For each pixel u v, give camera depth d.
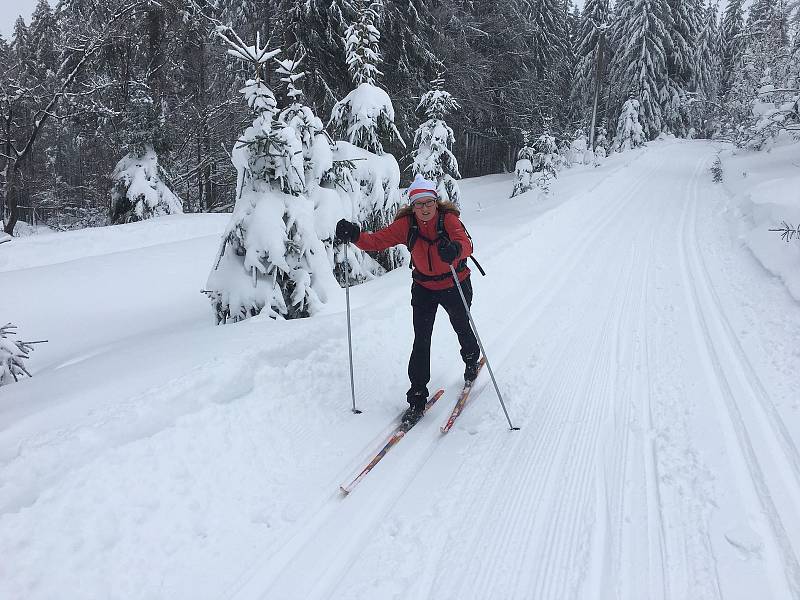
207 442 2.86
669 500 2.58
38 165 26.02
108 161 20.98
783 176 13.11
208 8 17.27
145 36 16.78
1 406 3.23
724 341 4.65
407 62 18.03
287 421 3.32
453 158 12.72
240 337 4.16
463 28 24.80
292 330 4.30
